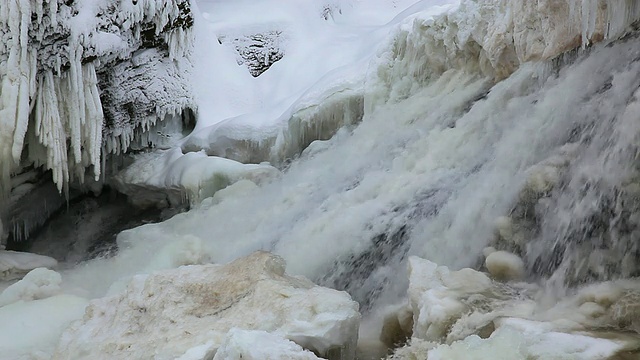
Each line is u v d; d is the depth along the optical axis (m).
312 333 3.09
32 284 5.16
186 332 3.36
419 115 6.53
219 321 3.38
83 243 8.43
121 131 8.07
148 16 7.81
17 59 6.43
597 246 3.84
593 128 4.47
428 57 6.73
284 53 9.25
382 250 5.16
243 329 3.09
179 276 3.90
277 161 7.74
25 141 7.14
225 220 6.77
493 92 5.77
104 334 3.70
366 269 5.11
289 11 9.67
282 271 3.96
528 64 5.60
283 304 3.33
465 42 6.25
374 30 8.95
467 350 2.67
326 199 6.23
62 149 6.95
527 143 4.96
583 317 2.98
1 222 7.53
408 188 5.52
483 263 4.32
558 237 4.07
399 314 3.70
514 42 5.71
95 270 6.34
